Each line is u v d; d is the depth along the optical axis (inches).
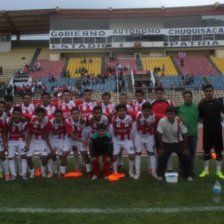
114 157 232.8
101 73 1171.9
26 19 1374.3
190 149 223.8
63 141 246.8
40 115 226.4
